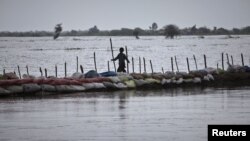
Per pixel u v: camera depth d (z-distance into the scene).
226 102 99.25
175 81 130.25
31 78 112.25
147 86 125.44
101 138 69.44
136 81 124.44
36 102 99.50
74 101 101.06
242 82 140.75
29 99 103.94
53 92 112.12
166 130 73.56
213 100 102.50
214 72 139.75
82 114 85.81
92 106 94.19
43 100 102.44
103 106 94.12
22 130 74.00
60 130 73.94
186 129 74.06
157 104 96.88
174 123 78.12
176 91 120.44
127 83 122.94
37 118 82.44
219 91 120.12
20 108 91.75
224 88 127.62
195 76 134.12
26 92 109.06
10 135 71.19
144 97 107.81
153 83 126.62
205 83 135.38
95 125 77.12
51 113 86.69
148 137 69.69
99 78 119.69
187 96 109.75
